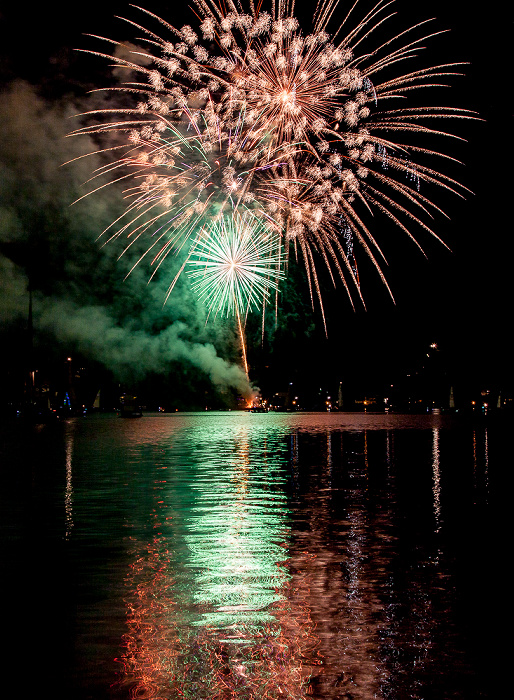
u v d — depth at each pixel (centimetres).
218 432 5000
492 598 789
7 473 2131
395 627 692
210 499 1572
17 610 751
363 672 584
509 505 1475
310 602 775
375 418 8331
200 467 2344
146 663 605
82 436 4469
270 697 539
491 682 564
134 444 3622
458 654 622
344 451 3053
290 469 2258
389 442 3653
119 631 684
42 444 3625
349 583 854
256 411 13850
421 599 787
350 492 1689
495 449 3070
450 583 853
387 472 2145
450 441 3672
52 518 1315
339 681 567
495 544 1083
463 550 1040
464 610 747
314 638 662
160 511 1396
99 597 798
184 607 759
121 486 1797
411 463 2439
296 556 998
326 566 941
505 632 677
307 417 9375
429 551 1032
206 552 1027
